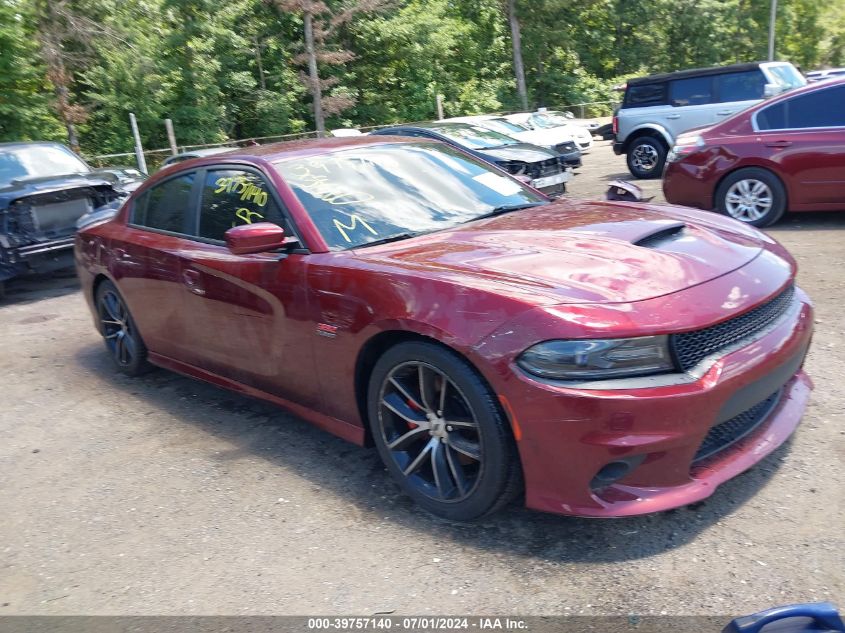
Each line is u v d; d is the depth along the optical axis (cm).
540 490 271
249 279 369
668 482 265
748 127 786
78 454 407
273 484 352
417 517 312
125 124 2616
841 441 339
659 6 4169
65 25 2266
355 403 333
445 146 462
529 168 1077
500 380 265
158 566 294
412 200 390
